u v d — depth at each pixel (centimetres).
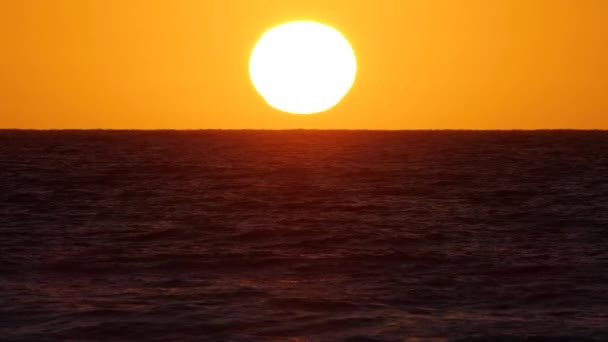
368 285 9550
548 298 8888
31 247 12019
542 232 13725
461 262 10938
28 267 10531
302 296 8938
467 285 9550
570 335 7481
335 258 11194
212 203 17675
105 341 7325
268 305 8544
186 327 7731
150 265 10744
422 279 9875
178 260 11069
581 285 9488
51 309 8281
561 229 14088
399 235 13262
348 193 19588
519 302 8731
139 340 7369
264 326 7775
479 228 14200
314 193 19588
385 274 10194
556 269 10394
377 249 11950
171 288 9344
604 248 12019
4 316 8025
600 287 9381
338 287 9431
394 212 16300
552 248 12038
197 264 10819
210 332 7594
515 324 7838
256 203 17650
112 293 9062
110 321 7881
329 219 15200
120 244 12369
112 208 16875
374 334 7538
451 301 8781
